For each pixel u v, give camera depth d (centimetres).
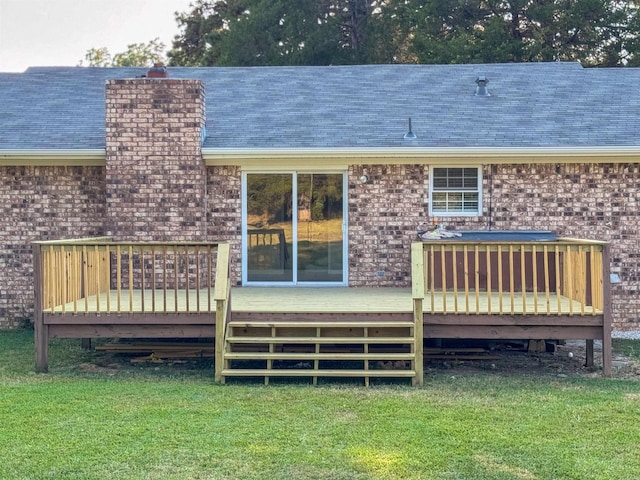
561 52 2823
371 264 1295
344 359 916
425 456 620
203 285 1273
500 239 1212
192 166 1241
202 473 582
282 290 1237
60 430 690
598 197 1281
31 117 1424
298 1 3039
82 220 1305
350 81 1589
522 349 1162
